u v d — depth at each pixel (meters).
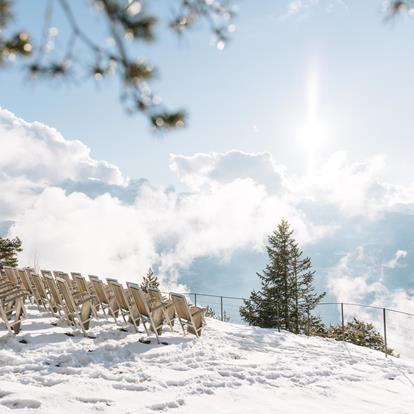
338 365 7.37
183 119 1.39
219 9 1.62
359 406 5.02
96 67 1.29
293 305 34.34
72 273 9.43
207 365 6.25
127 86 1.33
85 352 6.25
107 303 8.64
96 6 1.19
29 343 6.54
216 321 11.80
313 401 5.07
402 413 4.89
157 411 4.26
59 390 4.61
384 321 9.19
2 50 1.26
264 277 35.81
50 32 1.22
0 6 1.24
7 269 11.35
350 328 28.62
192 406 4.48
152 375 5.46
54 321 8.23
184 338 7.96
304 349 8.84
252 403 4.76
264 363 6.74
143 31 1.23
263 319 34.12
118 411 4.17
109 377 5.27
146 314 7.67
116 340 7.28
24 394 4.32
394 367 7.69
